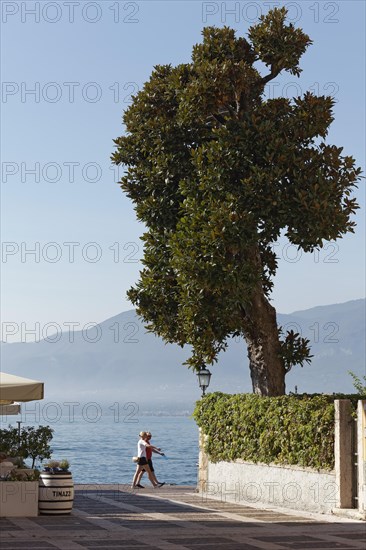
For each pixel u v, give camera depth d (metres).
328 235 29.73
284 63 31.62
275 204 29.42
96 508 26.80
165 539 19.66
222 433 31.97
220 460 32.28
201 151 30.44
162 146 31.97
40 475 24.38
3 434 29.17
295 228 30.05
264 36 31.59
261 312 31.78
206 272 29.14
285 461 27.95
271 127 29.95
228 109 31.33
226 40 31.56
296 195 29.95
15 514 23.88
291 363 32.00
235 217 29.06
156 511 26.05
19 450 28.84
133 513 25.28
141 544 18.81
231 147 30.00
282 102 30.81
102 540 19.39
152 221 32.38
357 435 24.55
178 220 32.09
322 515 25.09
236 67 30.86
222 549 18.11
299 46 31.75
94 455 96.50
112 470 71.94
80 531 20.91
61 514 24.16
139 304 32.91
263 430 29.27
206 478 33.38
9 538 19.58
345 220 29.97
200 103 30.64
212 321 30.39
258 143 29.95
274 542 19.23
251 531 21.23
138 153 33.00
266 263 33.94
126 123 32.91
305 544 18.91
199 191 30.70
